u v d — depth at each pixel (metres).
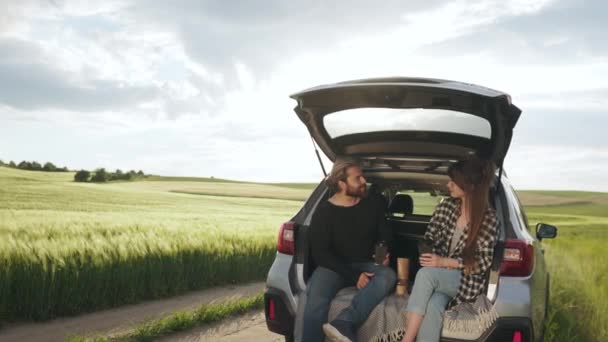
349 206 4.11
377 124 4.41
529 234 4.05
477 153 4.34
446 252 3.82
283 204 51.66
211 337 6.07
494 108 3.59
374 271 3.98
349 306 3.77
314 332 3.85
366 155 4.72
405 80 3.83
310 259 4.21
